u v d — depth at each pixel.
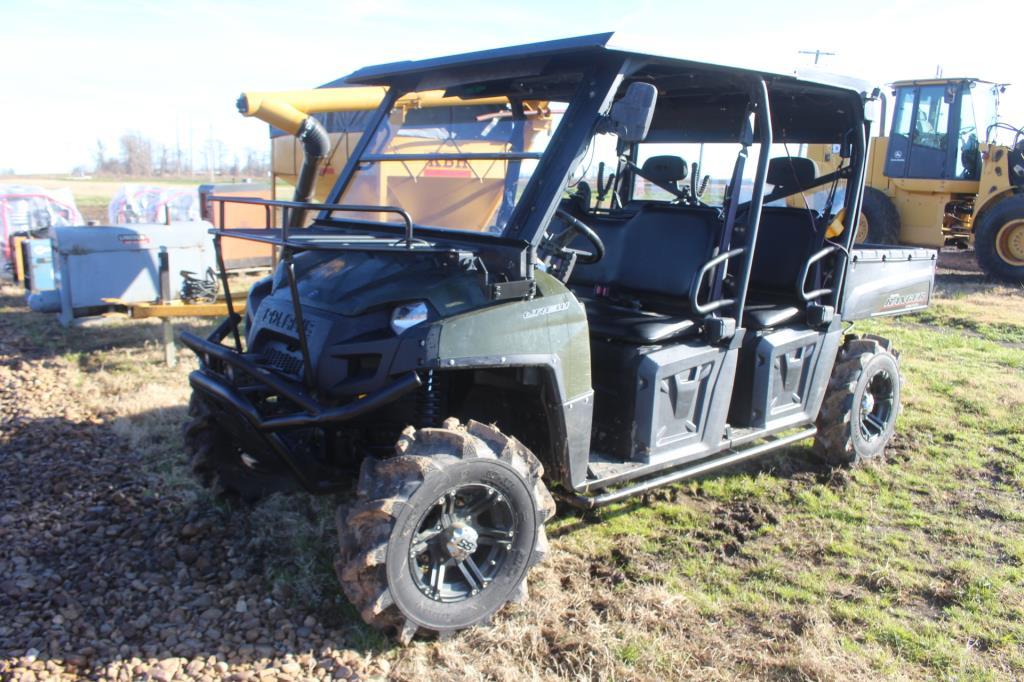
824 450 4.79
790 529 4.03
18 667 2.62
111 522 3.72
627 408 3.62
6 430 4.88
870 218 13.59
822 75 3.97
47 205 11.23
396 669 2.75
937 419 5.68
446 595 2.93
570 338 3.18
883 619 3.21
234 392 3.21
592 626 3.04
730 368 3.92
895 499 4.43
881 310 5.00
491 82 3.61
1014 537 3.97
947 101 12.53
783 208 4.82
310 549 3.52
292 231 3.75
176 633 2.88
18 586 3.10
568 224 3.38
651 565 3.60
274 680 2.64
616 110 3.05
